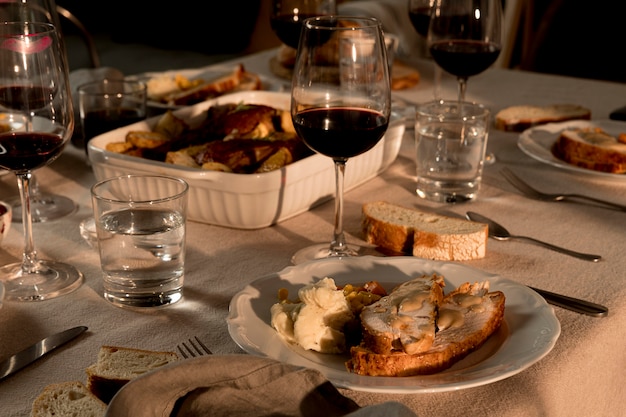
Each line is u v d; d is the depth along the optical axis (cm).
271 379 74
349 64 107
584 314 99
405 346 81
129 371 81
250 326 91
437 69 197
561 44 326
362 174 142
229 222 126
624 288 107
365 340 84
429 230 117
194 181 121
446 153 136
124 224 100
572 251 117
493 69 236
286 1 168
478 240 115
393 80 210
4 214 115
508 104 199
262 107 149
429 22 183
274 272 112
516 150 167
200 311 101
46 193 143
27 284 107
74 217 132
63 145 107
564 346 92
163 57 486
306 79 108
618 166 148
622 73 317
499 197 141
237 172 131
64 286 106
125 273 101
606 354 95
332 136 107
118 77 199
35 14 148
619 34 316
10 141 102
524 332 90
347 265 106
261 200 122
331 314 89
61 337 93
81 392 80
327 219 132
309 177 127
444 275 105
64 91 106
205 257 117
